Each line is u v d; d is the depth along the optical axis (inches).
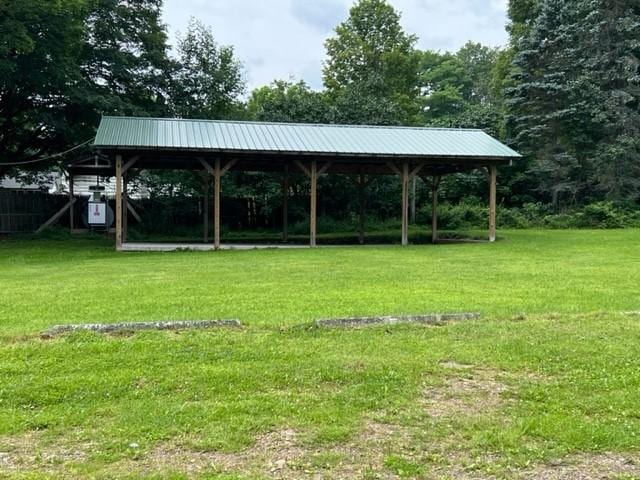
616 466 108.1
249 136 624.4
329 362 164.6
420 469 105.1
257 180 855.1
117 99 759.7
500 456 111.1
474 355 172.7
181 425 123.7
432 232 731.4
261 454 111.3
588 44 944.3
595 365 165.0
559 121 923.4
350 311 239.5
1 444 115.3
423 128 721.0
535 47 977.5
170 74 916.6
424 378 154.3
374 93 1205.1
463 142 661.3
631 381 152.3
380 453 111.8
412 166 693.9
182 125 643.5
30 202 811.4
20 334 192.7
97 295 286.4
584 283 327.3
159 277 360.2
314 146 605.3
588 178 924.6
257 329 200.5
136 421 125.6
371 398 139.6
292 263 441.4
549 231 764.0
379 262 445.4
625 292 294.4
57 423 124.9
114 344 178.4
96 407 133.9
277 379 151.9
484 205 948.0
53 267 425.1
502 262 439.8
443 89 1926.7
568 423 125.7
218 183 590.9
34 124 780.0
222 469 104.9
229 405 134.6
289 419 127.3
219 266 422.9
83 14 684.7
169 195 858.1
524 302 264.4
